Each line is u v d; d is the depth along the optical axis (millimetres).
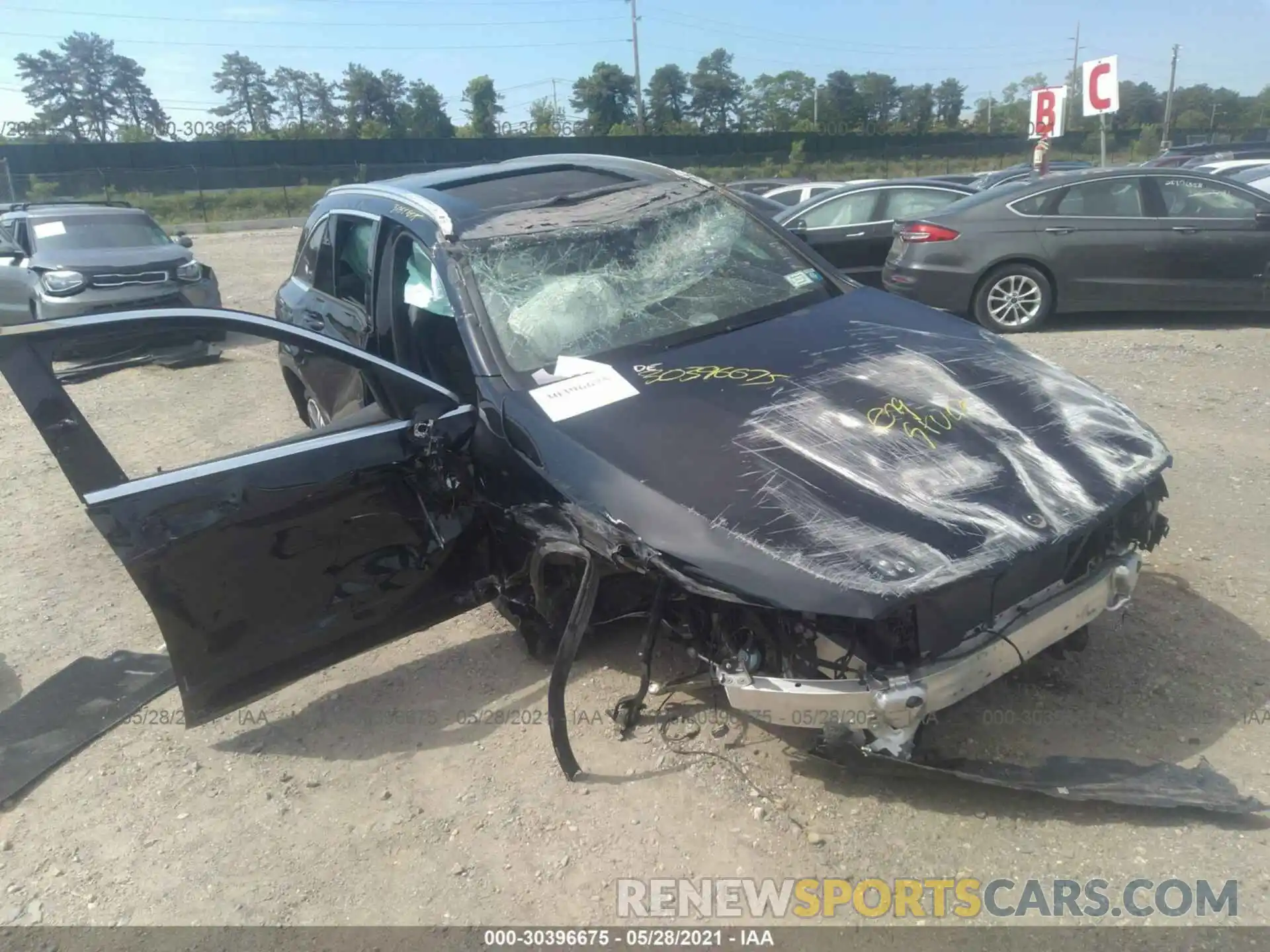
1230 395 6449
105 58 73438
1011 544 2742
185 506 3107
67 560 5281
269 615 3363
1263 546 4355
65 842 3180
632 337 3871
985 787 3020
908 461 3027
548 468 3281
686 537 2861
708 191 4770
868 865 2787
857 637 2717
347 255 4961
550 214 4379
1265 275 8227
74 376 3182
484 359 3713
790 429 3184
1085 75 13570
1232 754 3064
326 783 3355
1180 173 8398
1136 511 3240
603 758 3316
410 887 2865
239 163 40781
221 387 7074
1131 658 3578
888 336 3877
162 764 3535
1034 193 8617
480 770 3330
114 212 11680
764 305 4168
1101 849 2777
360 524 3445
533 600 3705
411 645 4148
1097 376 7117
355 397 3895
